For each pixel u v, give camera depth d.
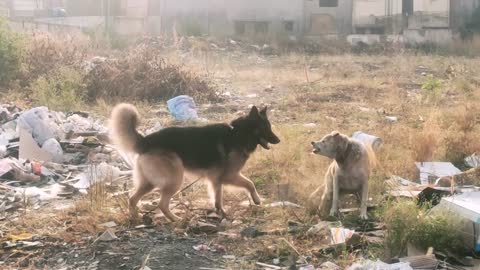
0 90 16.33
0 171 9.06
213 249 6.25
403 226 6.11
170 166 7.02
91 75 16.47
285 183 8.27
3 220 7.30
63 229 6.84
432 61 27.06
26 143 10.07
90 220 6.91
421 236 6.11
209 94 16.72
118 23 39.59
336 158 7.12
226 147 7.41
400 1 37.22
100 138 10.95
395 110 14.91
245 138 7.52
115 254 6.05
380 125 12.59
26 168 9.39
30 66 17.48
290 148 10.08
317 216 7.28
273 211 7.34
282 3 37.69
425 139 10.02
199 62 24.44
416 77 22.09
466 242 6.17
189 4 37.91
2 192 8.41
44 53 17.84
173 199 8.02
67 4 46.56
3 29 17.22
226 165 7.43
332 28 37.94
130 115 7.15
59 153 10.16
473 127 12.02
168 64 17.22
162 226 6.89
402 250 6.05
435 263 5.72
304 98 16.92
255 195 7.64
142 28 39.28
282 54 30.39
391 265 5.51
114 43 27.98
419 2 36.97
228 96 17.30
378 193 7.77
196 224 6.87
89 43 23.39
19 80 17.02
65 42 19.11
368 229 6.79
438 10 36.88
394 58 28.69
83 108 14.70
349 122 13.43
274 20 37.81
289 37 35.34
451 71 22.75
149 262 5.85
